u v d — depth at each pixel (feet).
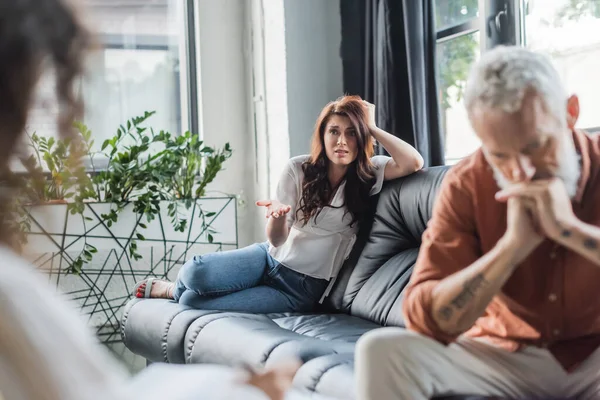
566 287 4.30
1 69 1.76
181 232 13.17
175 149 13.16
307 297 9.25
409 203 8.54
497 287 4.08
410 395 4.23
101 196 13.44
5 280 1.70
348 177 9.00
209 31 14.62
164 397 1.97
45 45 1.79
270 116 13.91
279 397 2.46
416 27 10.64
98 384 1.76
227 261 9.27
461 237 4.49
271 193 14.03
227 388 2.09
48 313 1.73
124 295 13.53
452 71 11.45
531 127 4.04
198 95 14.71
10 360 1.66
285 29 13.17
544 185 3.91
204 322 8.32
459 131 11.37
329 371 5.92
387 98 11.27
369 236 8.99
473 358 4.41
